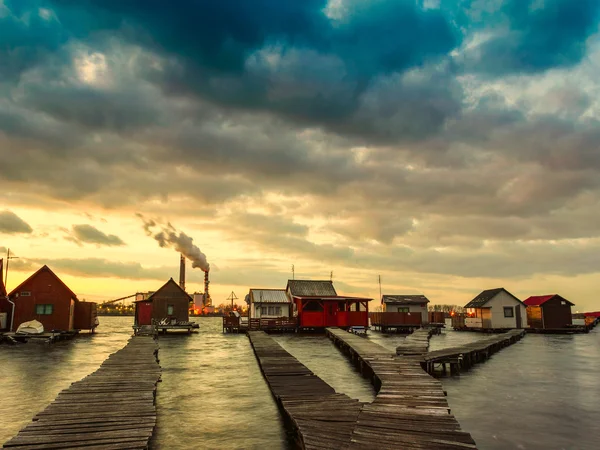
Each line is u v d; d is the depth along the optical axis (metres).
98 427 9.23
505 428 11.79
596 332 57.38
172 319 51.16
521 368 22.95
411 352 23.42
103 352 28.47
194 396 15.23
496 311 56.31
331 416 10.33
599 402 14.73
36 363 23.00
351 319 50.47
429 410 10.70
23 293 41.12
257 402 14.33
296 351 30.39
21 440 8.41
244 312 106.19
